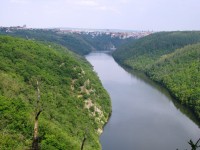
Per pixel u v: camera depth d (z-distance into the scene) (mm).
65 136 51562
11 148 39719
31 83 68250
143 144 70812
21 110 50219
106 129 80062
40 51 94812
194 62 145250
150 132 78688
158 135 76625
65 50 168750
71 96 79000
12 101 51094
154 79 151000
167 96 117688
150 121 87438
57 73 86312
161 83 141125
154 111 97250
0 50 79875
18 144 41656
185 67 144500
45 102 62812
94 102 86250
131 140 72938
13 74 66000
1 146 39125
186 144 71312
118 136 75312
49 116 57719
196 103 95500
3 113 47062
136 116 91438
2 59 73500
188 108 101375
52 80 77438
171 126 83438
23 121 47125
